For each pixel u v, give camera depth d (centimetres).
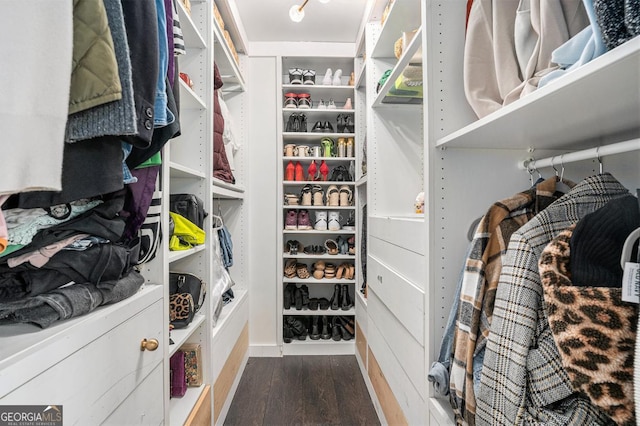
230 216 230
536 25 68
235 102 231
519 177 94
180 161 142
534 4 68
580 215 65
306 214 241
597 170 91
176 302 120
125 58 55
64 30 46
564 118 65
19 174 43
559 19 65
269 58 235
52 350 53
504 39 77
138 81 62
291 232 233
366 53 183
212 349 140
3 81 42
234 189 201
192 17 143
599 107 58
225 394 160
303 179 246
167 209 100
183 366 129
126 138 61
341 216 259
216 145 169
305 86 232
